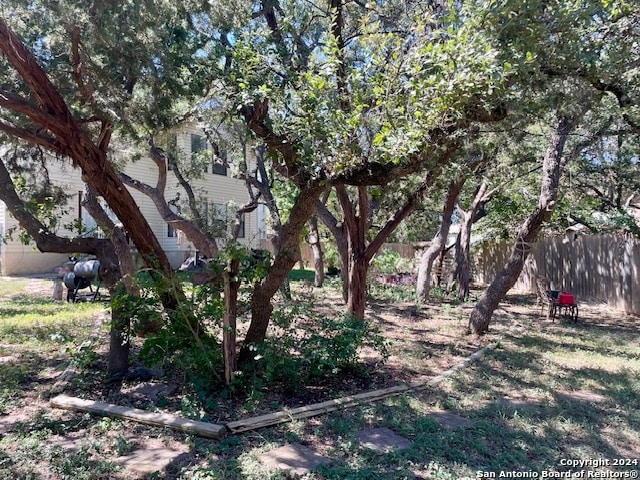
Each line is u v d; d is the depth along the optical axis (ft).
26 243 22.49
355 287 28.22
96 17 16.25
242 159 38.88
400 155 14.94
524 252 28.89
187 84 20.06
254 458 11.72
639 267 37.76
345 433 13.50
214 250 38.01
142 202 62.03
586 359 23.13
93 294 42.09
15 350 22.70
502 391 17.92
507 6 14.39
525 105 18.16
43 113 15.84
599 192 47.01
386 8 23.86
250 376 16.75
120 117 18.19
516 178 41.47
